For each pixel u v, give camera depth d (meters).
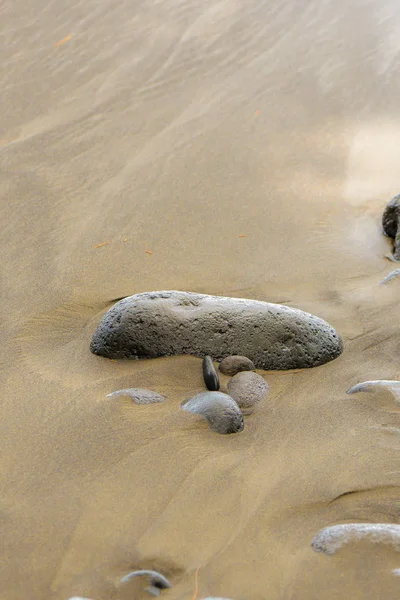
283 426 2.91
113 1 8.69
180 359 3.29
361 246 4.48
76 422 2.88
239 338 3.29
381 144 5.91
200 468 2.65
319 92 6.87
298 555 2.30
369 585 2.20
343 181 5.35
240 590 2.19
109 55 7.53
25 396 3.04
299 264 4.27
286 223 4.76
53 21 8.20
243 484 2.58
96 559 2.28
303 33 8.11
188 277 4.11
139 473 2.62
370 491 2.56
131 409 2.97
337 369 3.30
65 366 3.28
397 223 4.48
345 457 2.72
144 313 3.31
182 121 6.30
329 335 3.39
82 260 4.25
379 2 8.88
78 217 4.77
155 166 5.52
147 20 8.30
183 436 2.82
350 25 8.30
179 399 3.06
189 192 5.13
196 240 4.53
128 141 5.93
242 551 2.32
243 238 4.56
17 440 2.78
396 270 4.12
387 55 7.59
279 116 6.40
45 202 4.96
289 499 2.52
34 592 2.17
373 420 2.93
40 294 3.88
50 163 5.56
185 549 2.32
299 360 3.29
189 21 8.31
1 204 4.92
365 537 2.32
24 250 4.34
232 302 3.38
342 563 2.27
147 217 4.79
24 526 2.38
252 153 5.75
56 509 2.46
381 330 3.59
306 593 2.18
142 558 2.28
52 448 2.74
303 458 2.72
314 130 6.16
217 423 2.86
